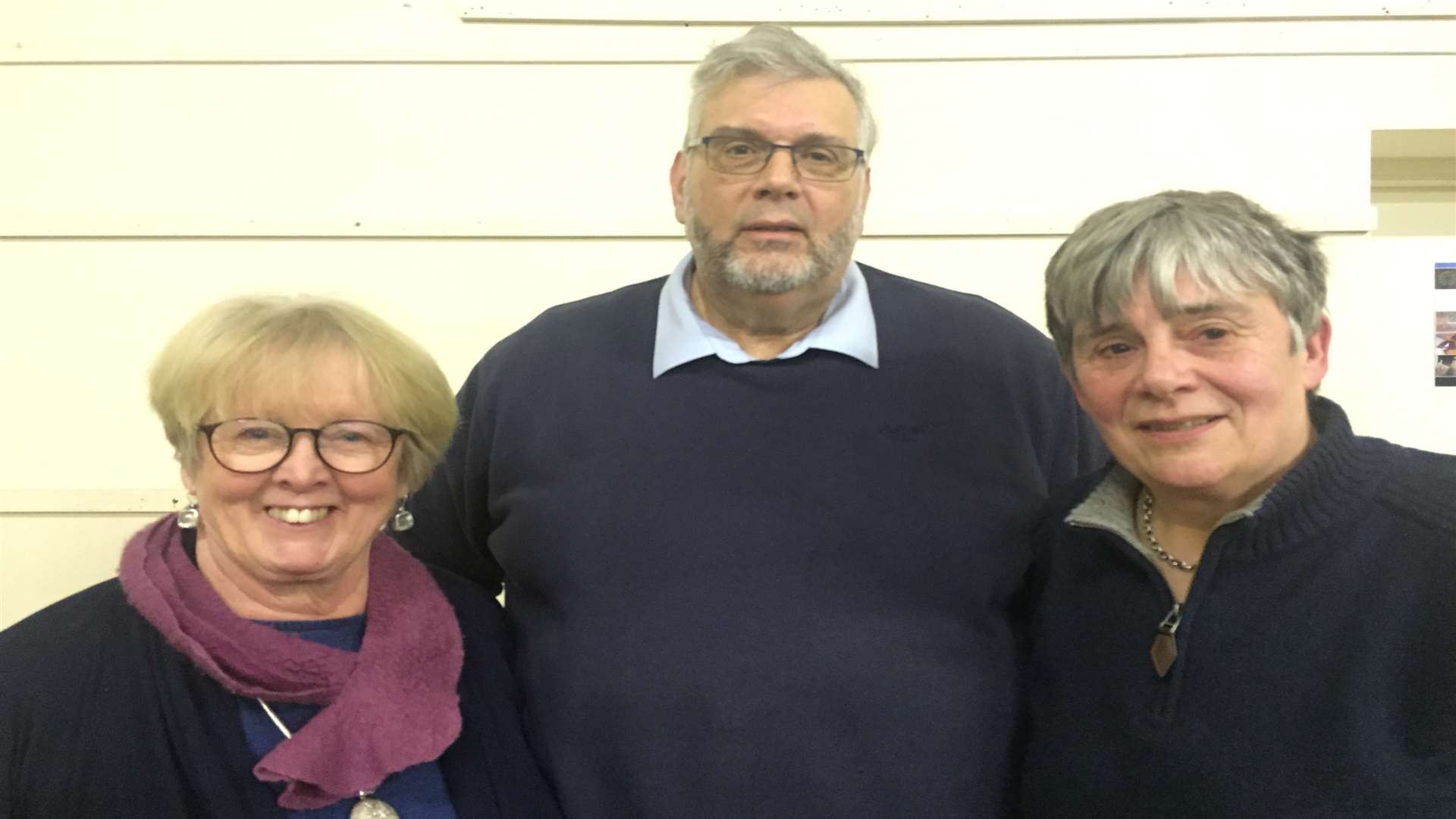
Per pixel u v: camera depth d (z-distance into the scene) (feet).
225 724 3.04
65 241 5.59
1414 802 2.42
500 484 4.31
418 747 3.22
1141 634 3.06
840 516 3.95
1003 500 4.09
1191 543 3.09
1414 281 5.52
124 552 3.31
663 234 5.57
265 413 3.09
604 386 4.20
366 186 5.63
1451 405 5.50
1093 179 5.61
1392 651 2.59
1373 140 5.86
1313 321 2.77
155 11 5.60
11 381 5.60
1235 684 2.77
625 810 3.73
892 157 5.65
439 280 5.62
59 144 5.61
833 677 3.76
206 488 3.13
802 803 3.67
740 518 3.92
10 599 5.60
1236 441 2.75
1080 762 3.13
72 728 2.93
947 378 4.20
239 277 5.61
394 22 5.61
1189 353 2.74
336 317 3.24
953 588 3.98
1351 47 5.54
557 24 5.59
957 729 3.81
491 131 5.62
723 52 3.94
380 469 3.24
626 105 5.61
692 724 3.72
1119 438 2.96
